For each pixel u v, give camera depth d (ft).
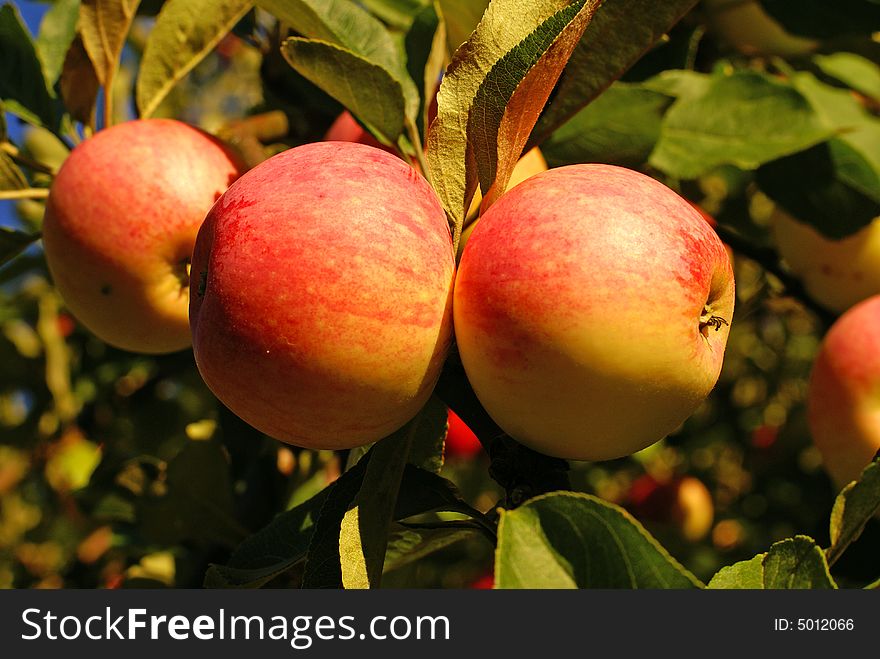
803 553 3.78
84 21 5.71
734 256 9.67
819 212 7.34
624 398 3.65
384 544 4.04
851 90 8.43
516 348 3.65
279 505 7.50
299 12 5.27
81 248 5.05
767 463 11.94
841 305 8.01
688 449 12.59
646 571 3.35
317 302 3.57
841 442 6.91
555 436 3.83
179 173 5.07
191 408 9.89
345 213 3.64
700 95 7.03
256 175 3.90
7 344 10.79
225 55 12.25
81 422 10.43
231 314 3.65
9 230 6.28
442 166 4.16
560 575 3.34
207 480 7.34
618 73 4.99
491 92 3.93
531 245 3.65
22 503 13.50
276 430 3.92
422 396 3.91
